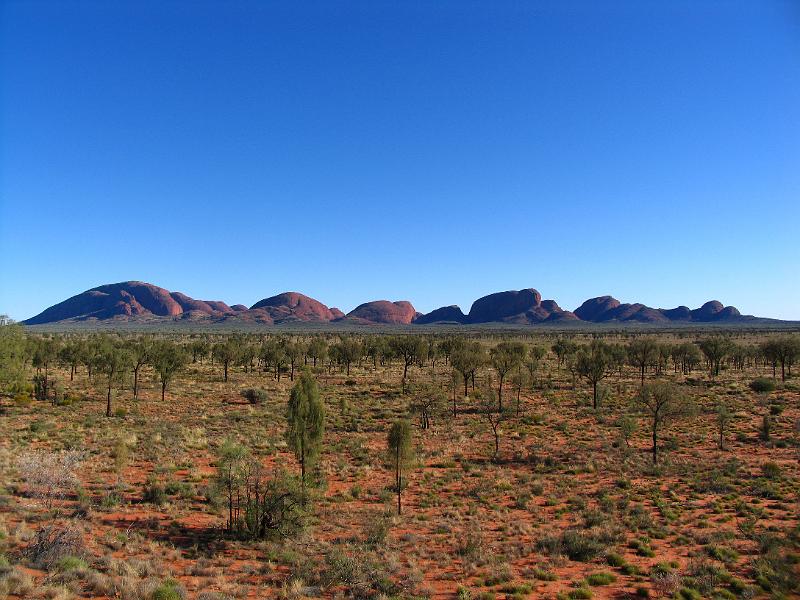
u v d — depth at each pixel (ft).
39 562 53.01
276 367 293.02
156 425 155.02
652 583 58.08
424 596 52.65
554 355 418.31
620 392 230.27
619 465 118.32
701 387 235.81
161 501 84.84
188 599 48.32
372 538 71.67
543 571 60.75
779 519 82.17
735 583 56.54
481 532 76.74
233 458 79.97
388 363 366.63
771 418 169.07
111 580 49.16
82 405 187.62
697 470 112.78
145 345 231.09
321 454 128.16
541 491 99.40
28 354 199.11
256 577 57.41
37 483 84.99
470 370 224.33
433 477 110.83
